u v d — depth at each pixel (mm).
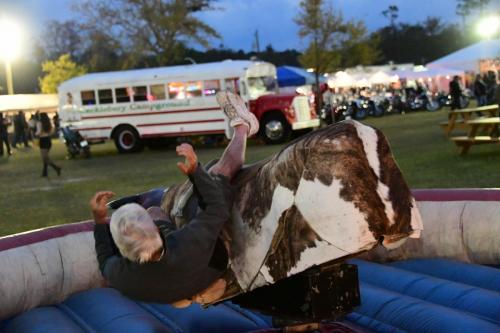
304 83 28359
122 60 40375
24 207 10898
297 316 3188
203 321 4305
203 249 3053
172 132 20812
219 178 3285
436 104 31906
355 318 4230
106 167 17109
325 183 2908
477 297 4164
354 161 2918
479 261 5004
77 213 9852
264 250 3100
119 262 3104
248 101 19891
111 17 38312
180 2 37469
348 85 30938
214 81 20141
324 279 3129
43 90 51688
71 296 5148
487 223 4918
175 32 38094
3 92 72188
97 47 40094
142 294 3105
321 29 35938
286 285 3227
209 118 20266
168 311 4605
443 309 3977
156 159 18438
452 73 34750
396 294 4383
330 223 2879
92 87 21438
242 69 19844
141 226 2861
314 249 2926
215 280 3234
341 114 6414
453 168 10953
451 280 4773
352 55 41625
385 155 3014
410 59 81875
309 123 20531
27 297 4875
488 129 14430
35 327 4473
